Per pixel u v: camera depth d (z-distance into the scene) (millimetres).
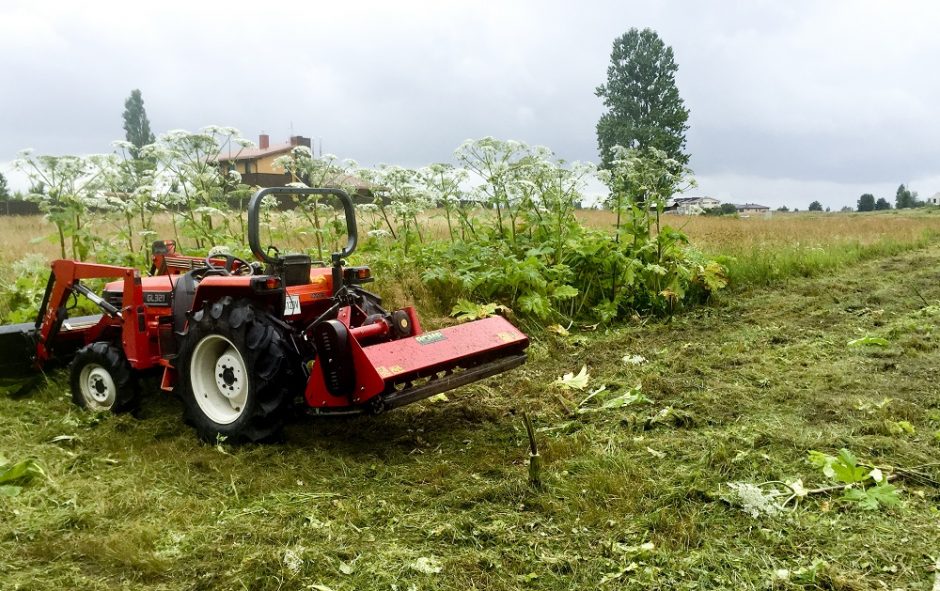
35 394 5117
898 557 2723
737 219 25984
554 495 3338
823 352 5914
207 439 4152
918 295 8781
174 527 3102
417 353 3924
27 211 24141
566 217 8141
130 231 7062
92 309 6312
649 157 8156
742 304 8602
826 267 11969
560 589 2605
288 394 3971
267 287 3902
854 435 3973
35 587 2639
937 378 5004
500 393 5098
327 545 2918
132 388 4598
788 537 2898
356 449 4035
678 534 2922
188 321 4250
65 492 3441
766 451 3777
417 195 7902
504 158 7828
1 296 6680
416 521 3123
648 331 7211
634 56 44219
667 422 4320
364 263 7570
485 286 7348
